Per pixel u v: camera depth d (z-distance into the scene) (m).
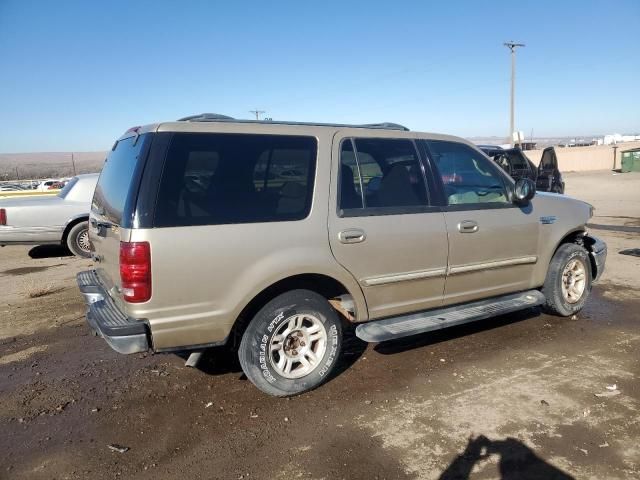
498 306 4.76
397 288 4.20
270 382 3.73
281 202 3.68
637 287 6.74
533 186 4.75
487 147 13.57
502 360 4.42
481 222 4.60
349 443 3.22
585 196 22.03
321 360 3.91
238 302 3.50
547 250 5.16
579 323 5.35
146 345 3.35
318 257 3.74
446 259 4.41
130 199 3.30
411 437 3.26
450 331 5.16
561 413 3.51
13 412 3.72
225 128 3.61
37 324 5.74
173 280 3.32
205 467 3.01
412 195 4.29
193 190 3.41
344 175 3.97
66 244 9.77
